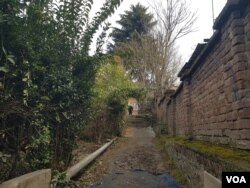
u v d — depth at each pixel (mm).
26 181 2254
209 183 3045
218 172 3107
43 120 3240
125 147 11383
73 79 3936
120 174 6305
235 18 3268
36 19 2840
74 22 3729
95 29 4043
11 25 2480
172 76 23250
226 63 3781
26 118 2865
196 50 5469
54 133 3678
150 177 5992
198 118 5844
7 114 2627
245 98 3121
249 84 3113
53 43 3322
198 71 5863
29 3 2777
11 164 2750
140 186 5273
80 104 4199
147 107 24875
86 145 10344
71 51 3846
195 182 4465
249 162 2695
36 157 3127
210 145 4484
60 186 3512
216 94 4461
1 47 2488
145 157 8727
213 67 4648
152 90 22078
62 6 3531
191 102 6648
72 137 4188
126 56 6066
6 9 2451
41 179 2584
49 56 3316
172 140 8094
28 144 2938
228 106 3779
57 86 3455
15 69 2633
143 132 18219
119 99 13539
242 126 3164
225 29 3752
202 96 5473
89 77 4266
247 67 3137
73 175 4582
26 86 2709
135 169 6883
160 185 5340
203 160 3887
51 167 3510
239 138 3322
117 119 14484
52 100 3533
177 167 6500
